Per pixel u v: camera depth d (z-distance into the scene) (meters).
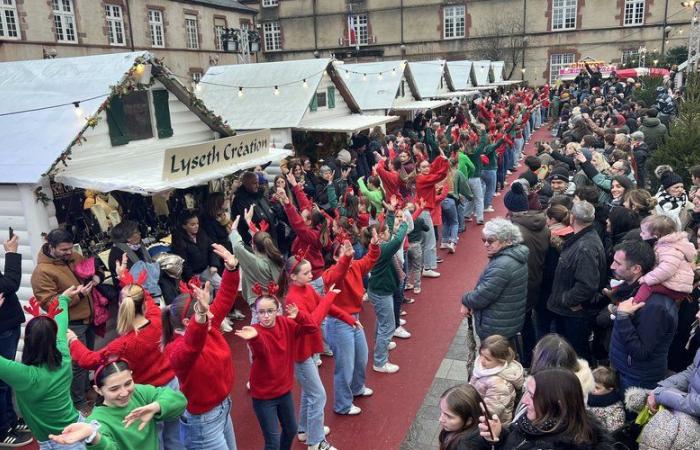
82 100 6.93
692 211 5.90
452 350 6.91
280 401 4.47
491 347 3.93
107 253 6.45
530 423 2.68
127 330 4.19
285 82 13.04
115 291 6.13
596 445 2.58
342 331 5.41
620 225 5.62
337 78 14.19
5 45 21.84
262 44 44.19
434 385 6.14
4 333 5.48
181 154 6.64
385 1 41.03
